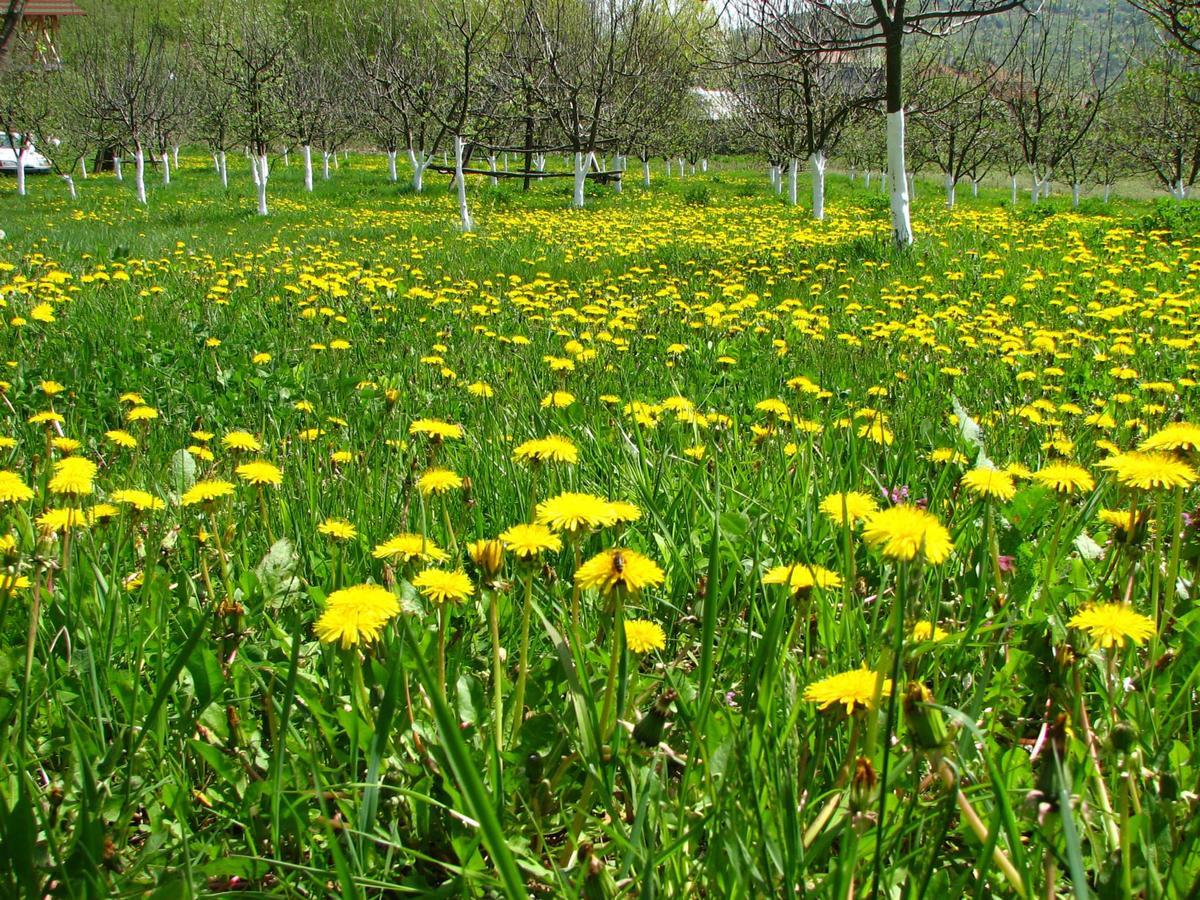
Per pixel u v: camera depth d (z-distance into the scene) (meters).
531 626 2.10
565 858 1.39
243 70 26.03
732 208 25.06
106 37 33.03
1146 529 1.77
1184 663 1.74
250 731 1.71
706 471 2.86
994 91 27.00
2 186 33.12
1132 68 28.47
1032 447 3.55
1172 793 1.33
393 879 1.44
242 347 5.98
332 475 3.16
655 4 26.59
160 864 1.43
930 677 1.86
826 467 2.82
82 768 1.43
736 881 1.20
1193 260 10.88
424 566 1.89
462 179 18.17
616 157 35.53
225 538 2.50
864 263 10.84
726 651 1.98
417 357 5.84
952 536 2.27
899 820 1.35
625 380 4.68
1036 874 1.27
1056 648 1.61
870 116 26.80
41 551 1.88
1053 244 12.95
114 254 11.23
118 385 4.84
